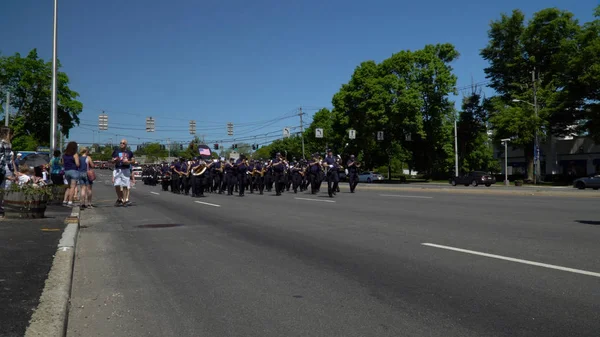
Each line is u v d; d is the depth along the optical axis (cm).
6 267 587
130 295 536
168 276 620
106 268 671
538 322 420
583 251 714
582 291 505
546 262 641
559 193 2189
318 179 2388
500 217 1175
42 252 683
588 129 4828
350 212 1353
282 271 634
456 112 6319
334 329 418
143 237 949
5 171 1109
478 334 397
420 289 530
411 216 1223
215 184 2730
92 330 427
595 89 4678
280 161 2333
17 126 5091
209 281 591
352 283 564
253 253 762
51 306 435
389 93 5747
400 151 6675
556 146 6197
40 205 1128
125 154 1722
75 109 5519
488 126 6162
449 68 6106
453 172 7106
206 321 448
